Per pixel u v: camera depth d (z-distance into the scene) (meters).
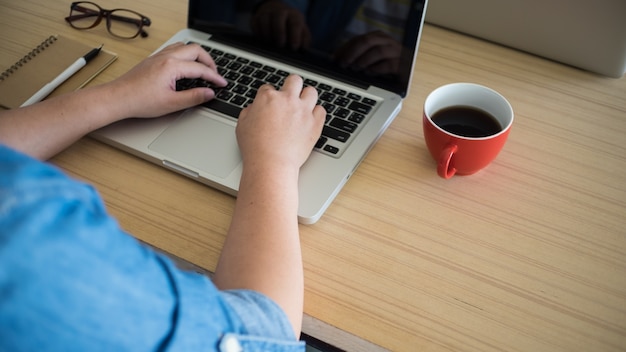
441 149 0.77
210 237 0.74
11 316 0.33
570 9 0.91
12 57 0.97
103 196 0.78
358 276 0.70
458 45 1.02
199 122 0.85
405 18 0.84
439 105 0.81
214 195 0.78
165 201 0.78
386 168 0.82
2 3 1.08
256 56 0.96
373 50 0.88
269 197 0.68
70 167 0.81
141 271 0.39
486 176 0.81
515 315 0.67
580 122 0.89
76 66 0.94
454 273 0.70
